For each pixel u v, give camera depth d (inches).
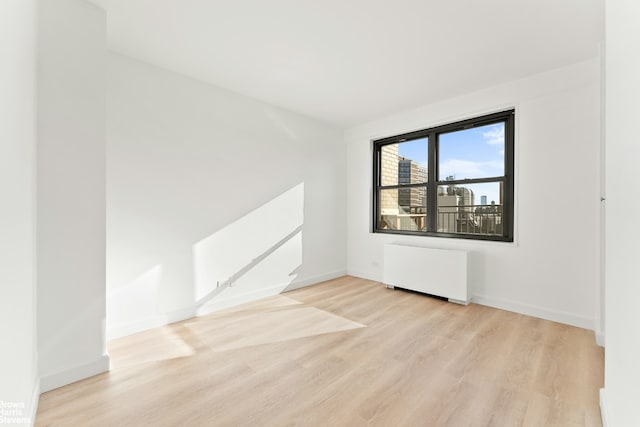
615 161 51.0
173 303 111.3
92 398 65.5
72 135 71.4
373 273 177.6
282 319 114.2
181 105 113.8
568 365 79.0
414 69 110.3
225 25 84.1
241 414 60.6
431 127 151.4
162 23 83.0
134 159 101.4
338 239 186.9
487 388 69.0
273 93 132.9
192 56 101.0
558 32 86.5
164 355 85.7
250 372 76.6
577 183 106.1
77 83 72.4
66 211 70.6
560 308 110.0
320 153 174.4
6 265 40.8
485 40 91.1
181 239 113.7
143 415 60.3
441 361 81.7
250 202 137.8
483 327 105.3
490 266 128.4
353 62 105.2
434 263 138.3
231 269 130.0
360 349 89.1
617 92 49.8
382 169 180.2
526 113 117.3
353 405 63.3
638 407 38.8
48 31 67.9
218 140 125.6
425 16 79.7
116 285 97.7
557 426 56.6
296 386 70.4
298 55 100.6
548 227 112.7
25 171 52.3
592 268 103.0
